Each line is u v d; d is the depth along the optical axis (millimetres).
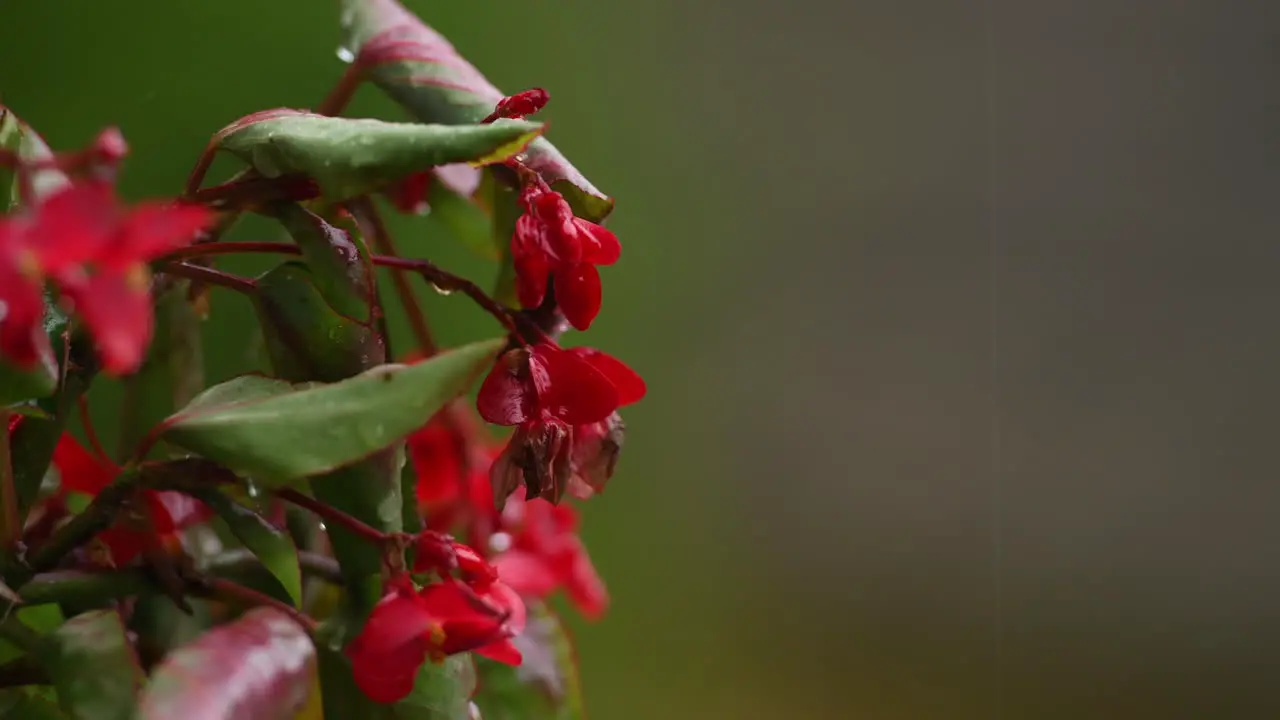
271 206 1022
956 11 1700
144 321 956
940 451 1722
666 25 1632
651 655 1658
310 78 1449
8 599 1008
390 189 1094
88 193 951
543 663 1075
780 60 1666
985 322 1720
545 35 1586
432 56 1074
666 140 1634
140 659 1045
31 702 1021
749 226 1667
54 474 1083
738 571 1683
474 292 1040
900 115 1698
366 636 1003
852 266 1696
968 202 1711
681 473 1662
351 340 1023
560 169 1045
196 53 1411
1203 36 1724
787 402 1688
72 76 1369
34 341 971
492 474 1027
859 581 1713
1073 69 1720
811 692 1698
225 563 1056
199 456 1012
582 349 1044
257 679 1004
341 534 1024
